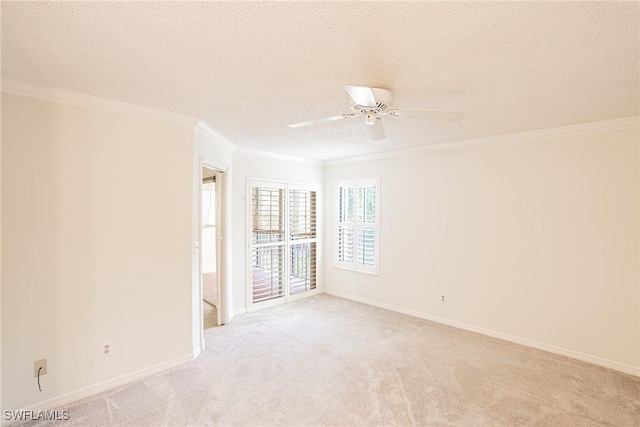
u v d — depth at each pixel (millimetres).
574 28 1471
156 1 1273
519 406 2367
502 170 3602
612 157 2949
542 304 3348
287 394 2504
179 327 2963
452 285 4023
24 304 2203
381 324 4066
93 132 2459
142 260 2723
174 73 1984
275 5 1303
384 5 1307
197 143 3156
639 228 2830
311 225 5449
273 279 4902
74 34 1532
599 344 3021
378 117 2264
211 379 2717
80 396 2420
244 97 2402
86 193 2438
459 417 2236
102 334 2523
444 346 3408
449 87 2186
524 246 3461
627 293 2889
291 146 4207
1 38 1565
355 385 2637
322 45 1639
